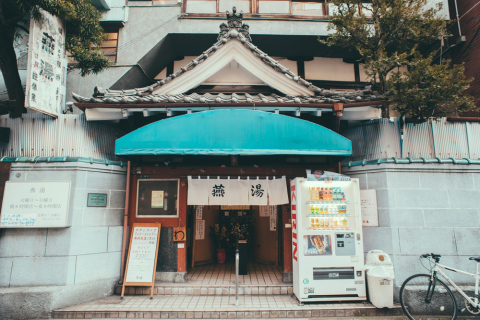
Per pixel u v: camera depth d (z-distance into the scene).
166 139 6.07
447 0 10.10
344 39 7.54
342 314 5.84
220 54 7.39
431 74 6.05
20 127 6.78
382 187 6.57
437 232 6.39
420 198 6.49
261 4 10.37
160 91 7.52
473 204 6.54
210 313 5.74
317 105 6.56
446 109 7.27
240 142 6.07
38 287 5.90
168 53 10.57
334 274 6.14
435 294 6.03
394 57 6.41
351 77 10.49
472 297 5.51
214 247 9.40
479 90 8.80
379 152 6.87
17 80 7.32
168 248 7.18
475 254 6.34
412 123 6.88
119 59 9.77
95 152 6.99
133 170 7.40
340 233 6.24
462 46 9.50
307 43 10.16
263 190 7.03
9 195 6.18
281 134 6.12
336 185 6.51
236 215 9.72
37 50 6.17
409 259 6.27
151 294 6.46
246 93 7.85
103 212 6.83
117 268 6.93
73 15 6.47
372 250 6.16
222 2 10.34
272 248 8.89
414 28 6.87
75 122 6.80
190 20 10.05
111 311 5.73
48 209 6.12
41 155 6.66
